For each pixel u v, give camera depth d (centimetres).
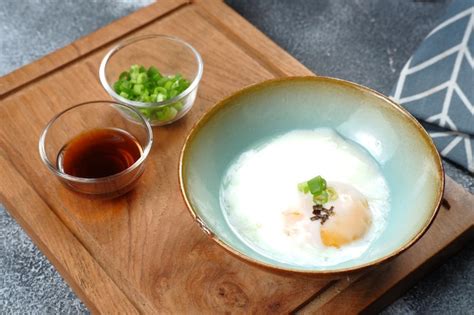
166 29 71
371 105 60
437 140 67
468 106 67
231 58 68
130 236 59
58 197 61
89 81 67
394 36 76
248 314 55
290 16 77
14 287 61
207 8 71
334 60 74
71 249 58
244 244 56
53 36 76
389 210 58
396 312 59
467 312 59
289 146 61
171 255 58
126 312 56
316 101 61
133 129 64
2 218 64
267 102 61
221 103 59
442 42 70
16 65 74
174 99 63
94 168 61
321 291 56
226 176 60
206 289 56
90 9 78
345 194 57
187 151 57
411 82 69
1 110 66
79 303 60
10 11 78
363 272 53
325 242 56
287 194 58
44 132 61
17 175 62
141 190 61
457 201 60
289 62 68
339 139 61
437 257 59
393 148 59
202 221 54
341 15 77
